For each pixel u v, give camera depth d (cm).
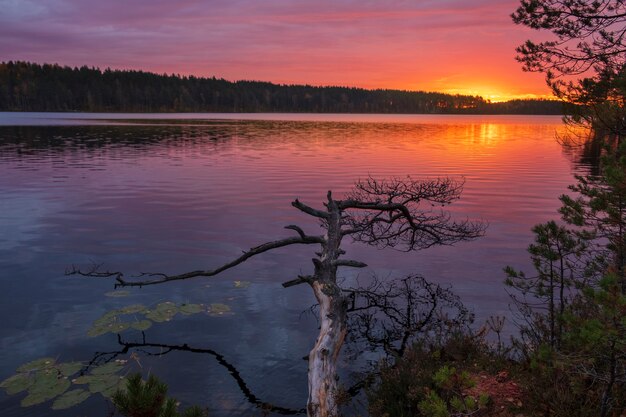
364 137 7756
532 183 2859
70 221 1822
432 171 3450
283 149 5406
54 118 15425
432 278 1198
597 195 551
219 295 1062
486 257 1381
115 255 1378
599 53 756
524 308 916
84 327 874
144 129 9069
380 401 596
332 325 722
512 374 605
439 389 564
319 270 877
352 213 1984
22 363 734
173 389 667
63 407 599
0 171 3272
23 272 1208
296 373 722
